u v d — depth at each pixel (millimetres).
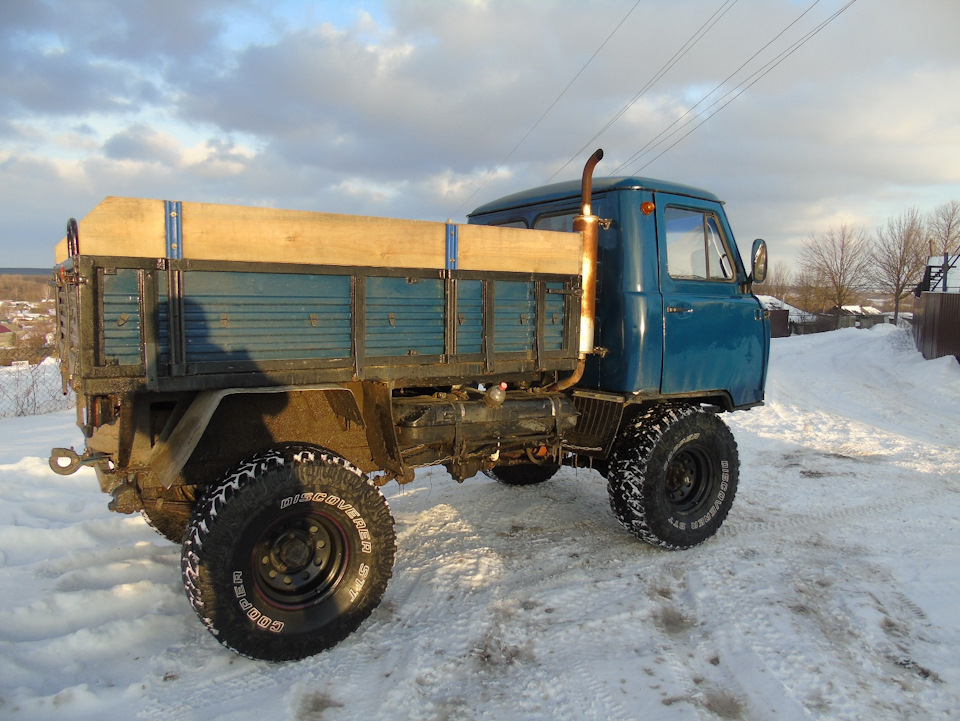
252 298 2748
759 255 4656
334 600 3002
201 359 2646
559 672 2836
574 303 3945
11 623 3053
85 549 3900
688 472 4496
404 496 5406
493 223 5305
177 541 3963
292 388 2850
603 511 5133
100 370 2441
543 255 3742
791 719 2533
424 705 2600
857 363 18312
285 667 2859
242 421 3119
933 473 6520
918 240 43969
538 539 4477
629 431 4254
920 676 2852
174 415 2850
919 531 4742
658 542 4188
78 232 2361
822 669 2873
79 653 2879
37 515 4574
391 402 3193
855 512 5191
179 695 2633
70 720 2453
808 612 3432
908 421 9945
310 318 2912
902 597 3621
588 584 3752
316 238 2887
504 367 3625
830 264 48750
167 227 2527
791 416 10203
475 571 3877
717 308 4578
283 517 2832
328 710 2576
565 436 4258
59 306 3359
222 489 2725
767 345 5020
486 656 2975
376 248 3070
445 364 3383
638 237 4164
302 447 2975
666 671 2857
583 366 4004
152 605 3324
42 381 9656
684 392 4406
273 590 2898
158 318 2533
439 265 3301
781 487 5949
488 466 3924
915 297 23391
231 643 2738
